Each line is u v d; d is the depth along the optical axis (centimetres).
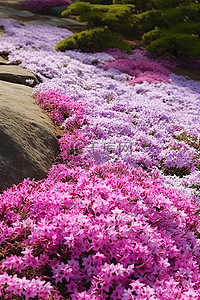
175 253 392
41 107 779
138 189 455
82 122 751
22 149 555
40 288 317
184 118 960
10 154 531
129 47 1691
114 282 348
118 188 469
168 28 1811
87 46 1647
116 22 1712
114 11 1755
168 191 496
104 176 518
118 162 604
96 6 1795
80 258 379
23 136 583
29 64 1082
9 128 570
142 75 1373
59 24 2072
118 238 386
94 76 1200
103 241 366
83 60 1412
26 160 546
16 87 847
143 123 827
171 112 1009
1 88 779
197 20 1880
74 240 365
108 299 345
